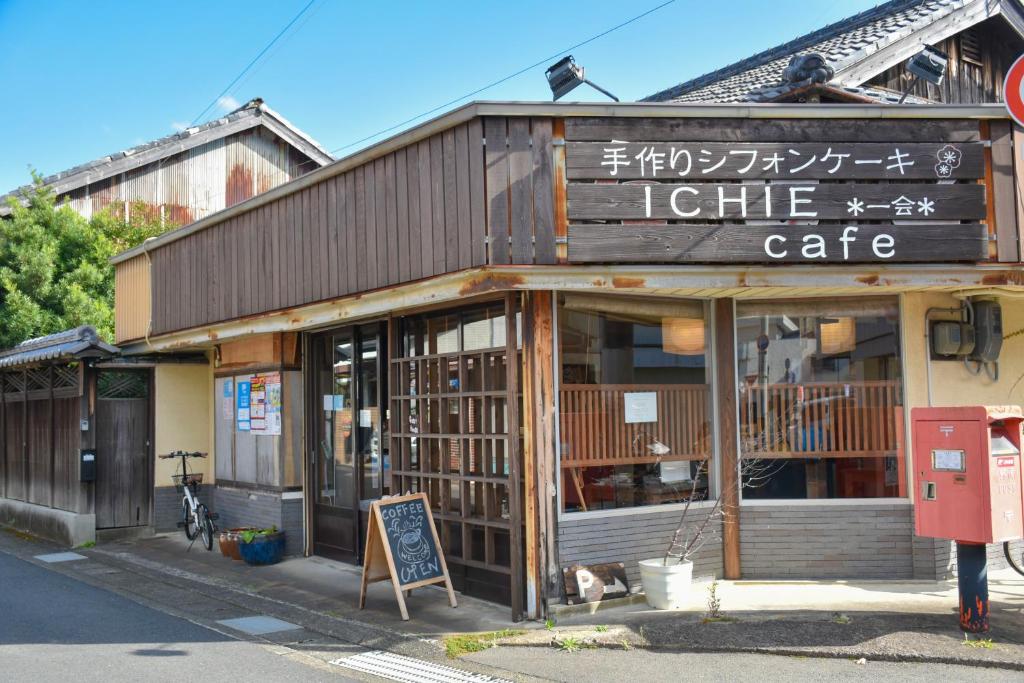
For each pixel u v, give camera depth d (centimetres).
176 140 2105
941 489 621
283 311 914
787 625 645
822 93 836
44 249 1588
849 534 783
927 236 707
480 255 678
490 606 754
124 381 1209
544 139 687
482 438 764
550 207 681
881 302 796
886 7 1199
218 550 1087
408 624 711
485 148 682
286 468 1030
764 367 800
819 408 796
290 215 923
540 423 699
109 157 1994
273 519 1039
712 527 786
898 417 792
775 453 793
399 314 875
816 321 800
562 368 726
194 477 1200
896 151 713
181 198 2142
